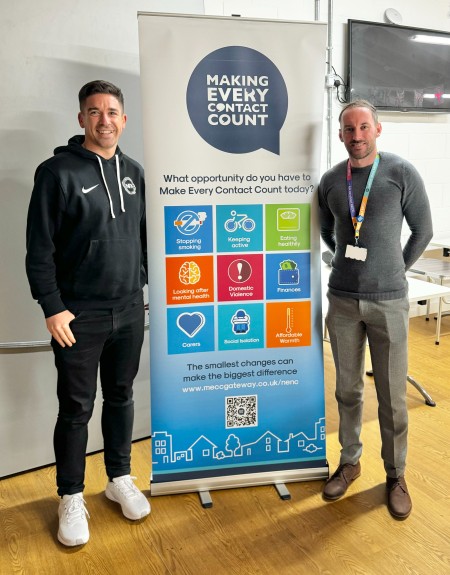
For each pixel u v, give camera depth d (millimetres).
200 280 2211
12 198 2314
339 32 3961
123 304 2078
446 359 3930
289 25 2100
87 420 2141
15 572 1921
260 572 1899
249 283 2248
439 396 3336
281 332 2305
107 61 2438
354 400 2320
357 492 2355
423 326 4664
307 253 2273
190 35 2039
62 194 1883
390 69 4105
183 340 2242
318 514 2211
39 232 1896
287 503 2287
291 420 2371
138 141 2590
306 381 2354
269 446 2377
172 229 2156
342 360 2252
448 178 4668
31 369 2500
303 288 2291
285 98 2143
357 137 1975
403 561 1939
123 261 2029
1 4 2168
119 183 2010
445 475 2477
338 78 3957
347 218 2094
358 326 2205
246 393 2322
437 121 4508
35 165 2336
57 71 2320
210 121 2105
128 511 2186
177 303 2213
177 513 2236
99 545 2055
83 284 1992
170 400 2273
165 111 2072
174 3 2582
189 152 2115
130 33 2480
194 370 2270
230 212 2184
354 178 2072
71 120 2387
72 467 2119
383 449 2299
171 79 2055
